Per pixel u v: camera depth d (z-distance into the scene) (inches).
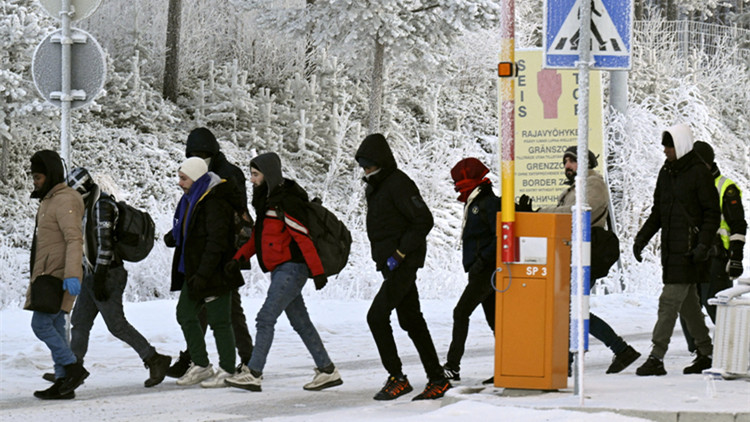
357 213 1632.6
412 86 1979.6
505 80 467.5
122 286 562.9
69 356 526.6
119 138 1601.9
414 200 501.7
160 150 1612.9
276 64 1913.1
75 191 527.8
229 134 1736.0
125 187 1515.7
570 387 498.3
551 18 456.4
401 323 520.7
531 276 473.4
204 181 559.2
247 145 1708.9
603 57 453.1
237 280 561.6
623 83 1560.0
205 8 1942.7
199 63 1872.5
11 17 1338.6
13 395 534.6
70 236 515.8
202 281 548.4
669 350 743.1
